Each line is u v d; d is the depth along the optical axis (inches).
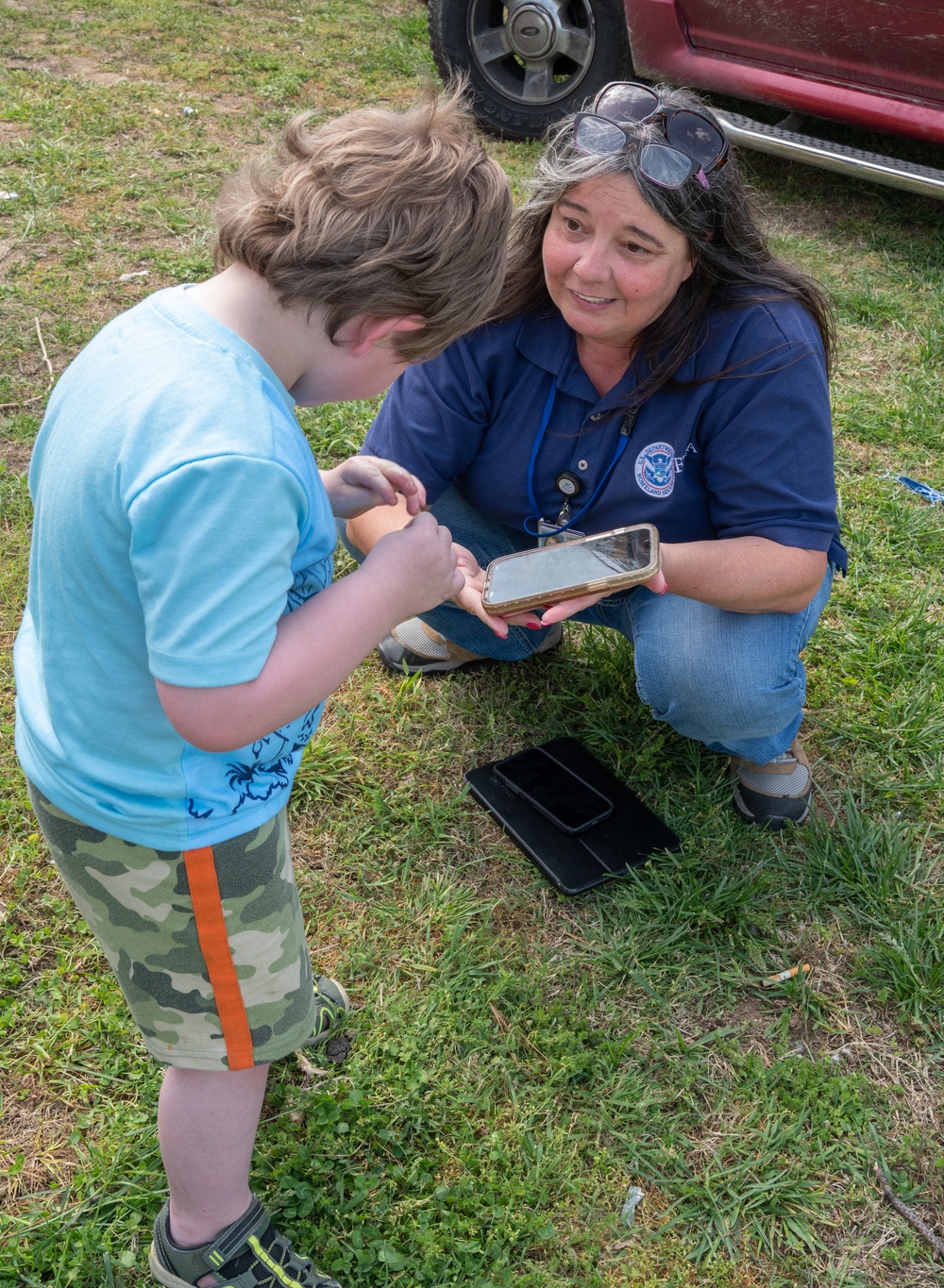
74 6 252.2
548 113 210.4
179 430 43.6
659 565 75.2
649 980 86.6
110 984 81.7
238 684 43.8
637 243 70.3
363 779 100.4
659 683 91.8
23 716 54.3
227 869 52.6
